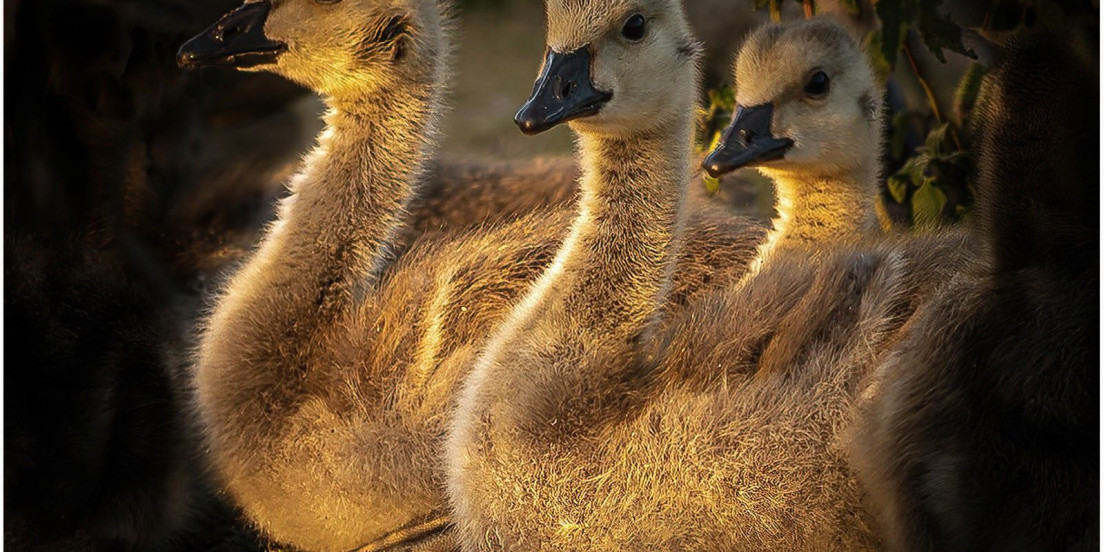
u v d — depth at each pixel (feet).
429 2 34.65
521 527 29.99
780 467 28.02
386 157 34.37
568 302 30.19
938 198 39.99
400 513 33.01
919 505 26.94
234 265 38.86
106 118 37.76
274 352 33.17
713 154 36.73
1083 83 26.58
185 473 34.60
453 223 41.06
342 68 33.88
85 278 34.06
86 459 32.65
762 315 29.81
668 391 29.04
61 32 37.11
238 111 47.98
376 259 34.53
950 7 40.98
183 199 43.73
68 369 32.60
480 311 34.27
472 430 30.12
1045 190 26.58
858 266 30.01
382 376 32.99
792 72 36.63
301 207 34.17
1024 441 26.17
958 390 26.40
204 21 42.29
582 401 29.32
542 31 81.41
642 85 30.27
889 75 45.85
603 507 29.30
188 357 35.22
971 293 26.91
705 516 28.68
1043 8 33.81
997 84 27.37
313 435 32.78
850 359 28.12
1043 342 25.98
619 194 30.37
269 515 34.06
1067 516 26.43
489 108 70.23
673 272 32.35
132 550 33.81
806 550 28.27
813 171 37.35
